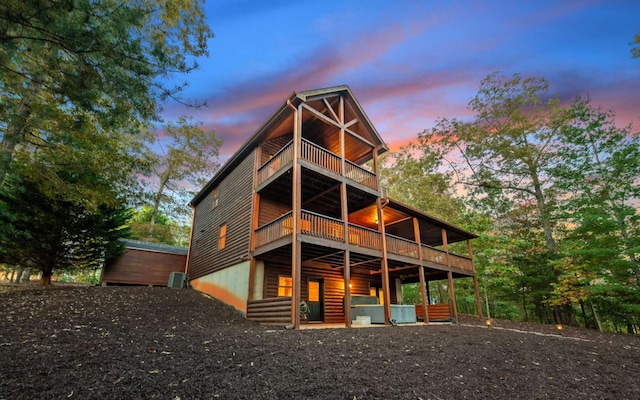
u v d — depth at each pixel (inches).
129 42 176.6
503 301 797.9
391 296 581.0
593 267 495.2
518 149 711.7
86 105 197.2
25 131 278.4
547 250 660.7
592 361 214.8
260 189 386.0
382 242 400.8
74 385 105.1
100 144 318.3
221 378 119.2
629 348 285.3
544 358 208.8
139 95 195.9
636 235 530.0
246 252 380.5
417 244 466.6
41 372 115.7
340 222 357.7
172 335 200.8
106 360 135.1
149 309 309.7
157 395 100.7
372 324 390.3
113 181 371.9
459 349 209.3
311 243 311.0
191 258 577.9
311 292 428.5
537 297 648.4
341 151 394.6
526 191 726.5
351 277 502.9
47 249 403.2
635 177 517.3
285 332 237.3
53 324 215.2
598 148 570.9
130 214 477.7
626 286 478.0
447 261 515.5
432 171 906.1
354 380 126.8
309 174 357.4
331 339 210.5
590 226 502.9
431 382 134.4
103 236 439.8
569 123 632.4
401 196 946.1
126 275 530.3
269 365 138.6
